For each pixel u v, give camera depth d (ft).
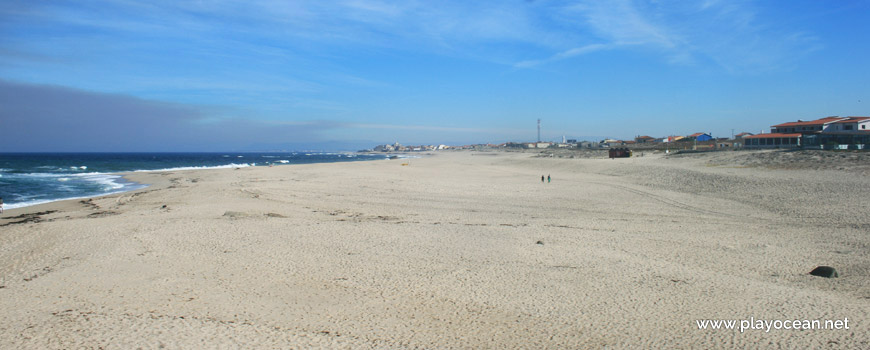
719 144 302.04
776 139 239.30
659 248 57.36
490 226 72.74
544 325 34.94
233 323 34.88
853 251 54.29
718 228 70.03
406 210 91.25
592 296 40.65
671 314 36.47
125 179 187.21
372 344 31.86
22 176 206.59
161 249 55.72
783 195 97.66
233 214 78.43
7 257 52.80
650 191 116.26
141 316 35.78
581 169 200.95
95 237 61.52
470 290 42.34
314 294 41.34
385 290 42.39
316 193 119.75
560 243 60.39
